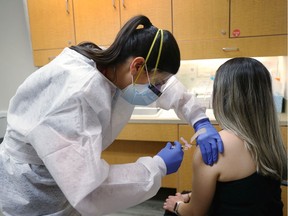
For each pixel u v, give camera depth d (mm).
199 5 2234
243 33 2197
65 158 767
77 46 963
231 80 990
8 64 3271
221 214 1012
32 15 2607
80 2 2473
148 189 881
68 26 2547
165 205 1295
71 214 1076
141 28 925
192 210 1104
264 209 1005
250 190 966
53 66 896
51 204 984
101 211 836
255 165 973
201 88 2717
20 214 979
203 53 2303
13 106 981
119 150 2494
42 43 2650
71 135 786
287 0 2078
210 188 1010
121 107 1104
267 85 995
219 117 1037
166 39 907
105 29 2467
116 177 844
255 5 2133
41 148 796
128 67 910
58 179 761
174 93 1261
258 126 986
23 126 885
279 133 1053
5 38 3193
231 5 2176
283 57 2330
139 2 2342
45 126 808
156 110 2398
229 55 2262
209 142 1006
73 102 796
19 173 939
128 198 862
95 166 761
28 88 919
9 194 974
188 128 2191
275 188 1040
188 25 2283
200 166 1018
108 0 2404
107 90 913
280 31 2133
